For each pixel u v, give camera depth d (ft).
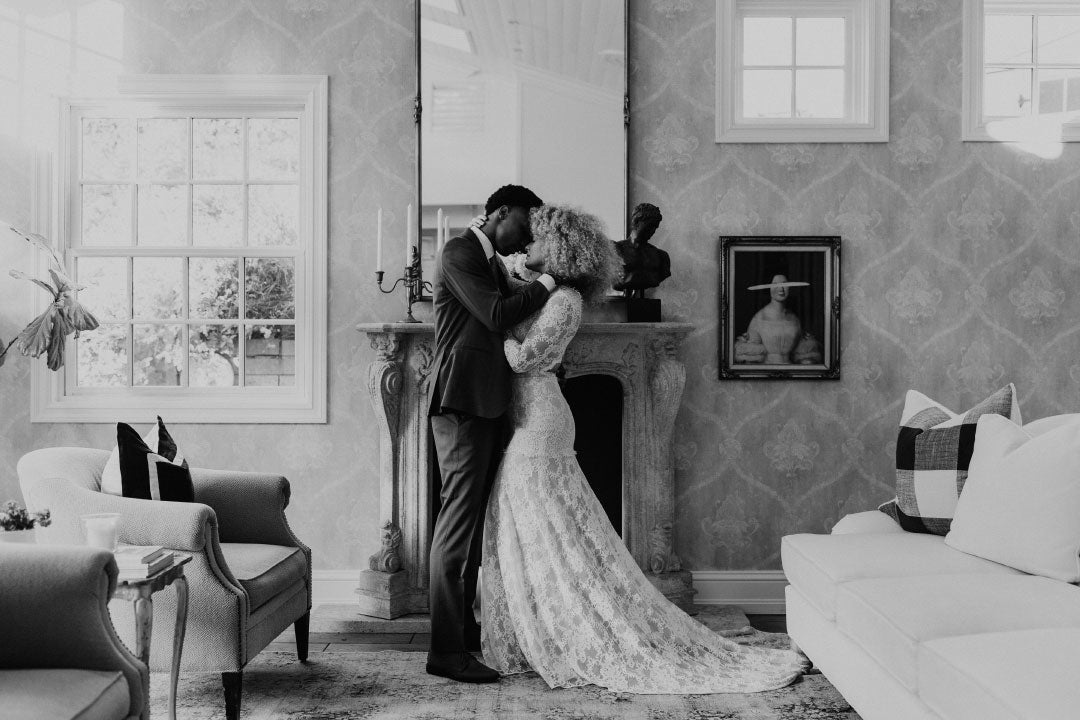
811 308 13.21
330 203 13.30
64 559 6.14
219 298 13.67
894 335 13.28
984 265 13.26
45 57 13.24
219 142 13.69
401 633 11.88
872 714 7.44
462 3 13.19
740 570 13.24
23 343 11.92
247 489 10.48
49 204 13.33
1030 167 13.25
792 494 13.26
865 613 7.50
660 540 12.37
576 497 10.14
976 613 6.91
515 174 13.17
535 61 13.21
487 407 9.84
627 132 13.16
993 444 8.92
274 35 13.28
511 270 12.39
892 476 13.25
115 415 13.17
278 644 11.38
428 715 8.79
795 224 13.30
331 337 13.30
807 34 13.78
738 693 9.32
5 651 6.09
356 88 13.29
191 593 8.32
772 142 13.24
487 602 10.23
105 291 13.64
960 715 5.79
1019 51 13.80
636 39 13.28
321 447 13.26
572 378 12.73
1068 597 7.22
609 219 13.20
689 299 13.30
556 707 8.98
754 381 13.25
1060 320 13.26
